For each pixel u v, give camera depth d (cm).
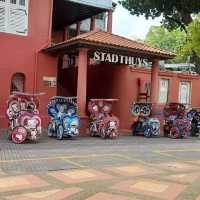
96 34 1841
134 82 2116
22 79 1859
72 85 2230
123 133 1967
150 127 1883
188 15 2828
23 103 1532
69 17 2423
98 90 2206
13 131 1460
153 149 1455
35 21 1880
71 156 1208
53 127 1656
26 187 822
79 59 1755
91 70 2238
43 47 1892
